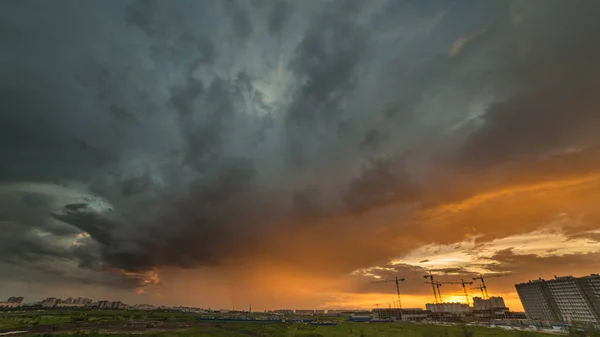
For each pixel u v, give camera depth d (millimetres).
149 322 124562
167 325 119062
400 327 135375
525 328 133625
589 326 109438
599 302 148125
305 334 102438
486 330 120938
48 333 89625
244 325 132375
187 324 126188
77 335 84250
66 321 120250
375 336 99438
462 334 101688
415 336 101250
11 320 119812
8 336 85312
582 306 153250
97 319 130750
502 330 121188
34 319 124062
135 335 86875
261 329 115375
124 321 126375
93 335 84688
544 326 139375
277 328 121125
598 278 150000
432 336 101188
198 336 91438
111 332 93125
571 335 100188
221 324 133750
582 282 154750
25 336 84000
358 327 134375
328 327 132500
